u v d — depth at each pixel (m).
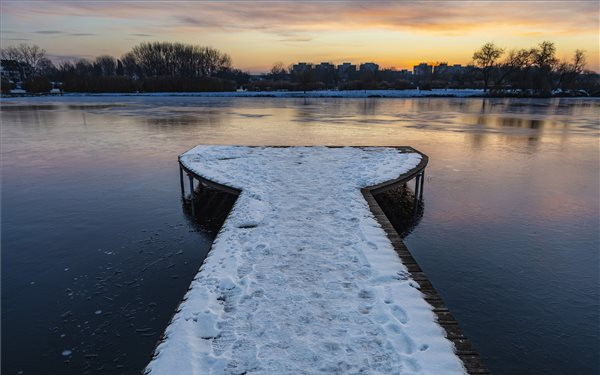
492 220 9.15
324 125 24.69
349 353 3.34
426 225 8.88
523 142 18.73
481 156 15.62
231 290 4.29
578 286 6.46
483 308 5.88
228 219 6.32
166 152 16.30
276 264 4.84
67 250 7.56
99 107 38.72
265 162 10.16
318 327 3.67
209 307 3.97
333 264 4.82
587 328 5.43
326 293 4.20
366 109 37.72
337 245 5.34
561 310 5.84
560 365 4.79
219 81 70.81
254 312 3.89
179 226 8.76
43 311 5.65
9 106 39.41
